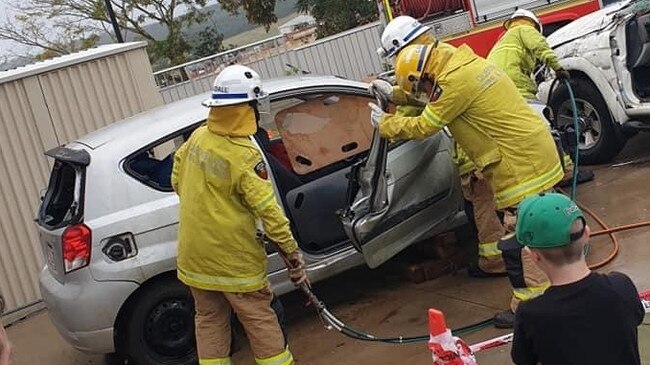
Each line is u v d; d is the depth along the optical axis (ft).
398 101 16.19
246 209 13.66
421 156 17.44
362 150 18.47
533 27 22.27
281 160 17.95
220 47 95.14
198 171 13.62
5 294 24.95
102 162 16.67
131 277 16.25
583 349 7.80
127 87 27.58
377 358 15.44
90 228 16.22
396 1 36.63
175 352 16.81
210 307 14.30
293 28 90.27
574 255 8.02
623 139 23.47
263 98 13.55
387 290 18.93
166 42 93.25
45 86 25.90
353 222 16.38
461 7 35.86
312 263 17.29
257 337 14.08
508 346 14.24
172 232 16.58
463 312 16.48
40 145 25.80
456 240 19.06
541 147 14.17
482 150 14.55
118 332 16.78
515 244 14.26
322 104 18.38
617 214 19.47
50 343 21.62
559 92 24.39
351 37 61.62
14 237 25.27
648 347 12.81
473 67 14.26
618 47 22.49
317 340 17.12
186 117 17.40
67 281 16.43
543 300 8.05
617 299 7.84
